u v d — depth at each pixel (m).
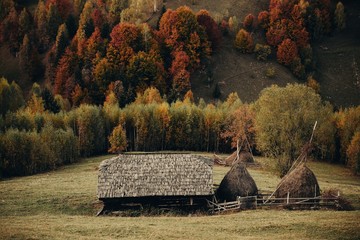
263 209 55.19
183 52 152.62
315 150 105.56
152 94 134.12
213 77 153.38
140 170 58.47
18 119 108.38
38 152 90.69
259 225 46.38
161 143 118.06
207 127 117.06
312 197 55.84
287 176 57.53
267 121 78.88
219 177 74.44
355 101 153.25
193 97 145.75
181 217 52.72
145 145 117.00
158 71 149.50
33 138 90.75
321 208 55.12
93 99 145.00
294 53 162.12
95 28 160.38
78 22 183.00
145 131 115.88
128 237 42.88
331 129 104.00
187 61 152.38
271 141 78.94
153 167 58.69
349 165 98.19
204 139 117.94
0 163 87.50
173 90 143.00
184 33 158.12
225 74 155.38
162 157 59.75
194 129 117.62
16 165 89.69
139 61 148.25
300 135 77.00
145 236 43.16
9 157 89.25
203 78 153.12
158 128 116.81
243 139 93.88
